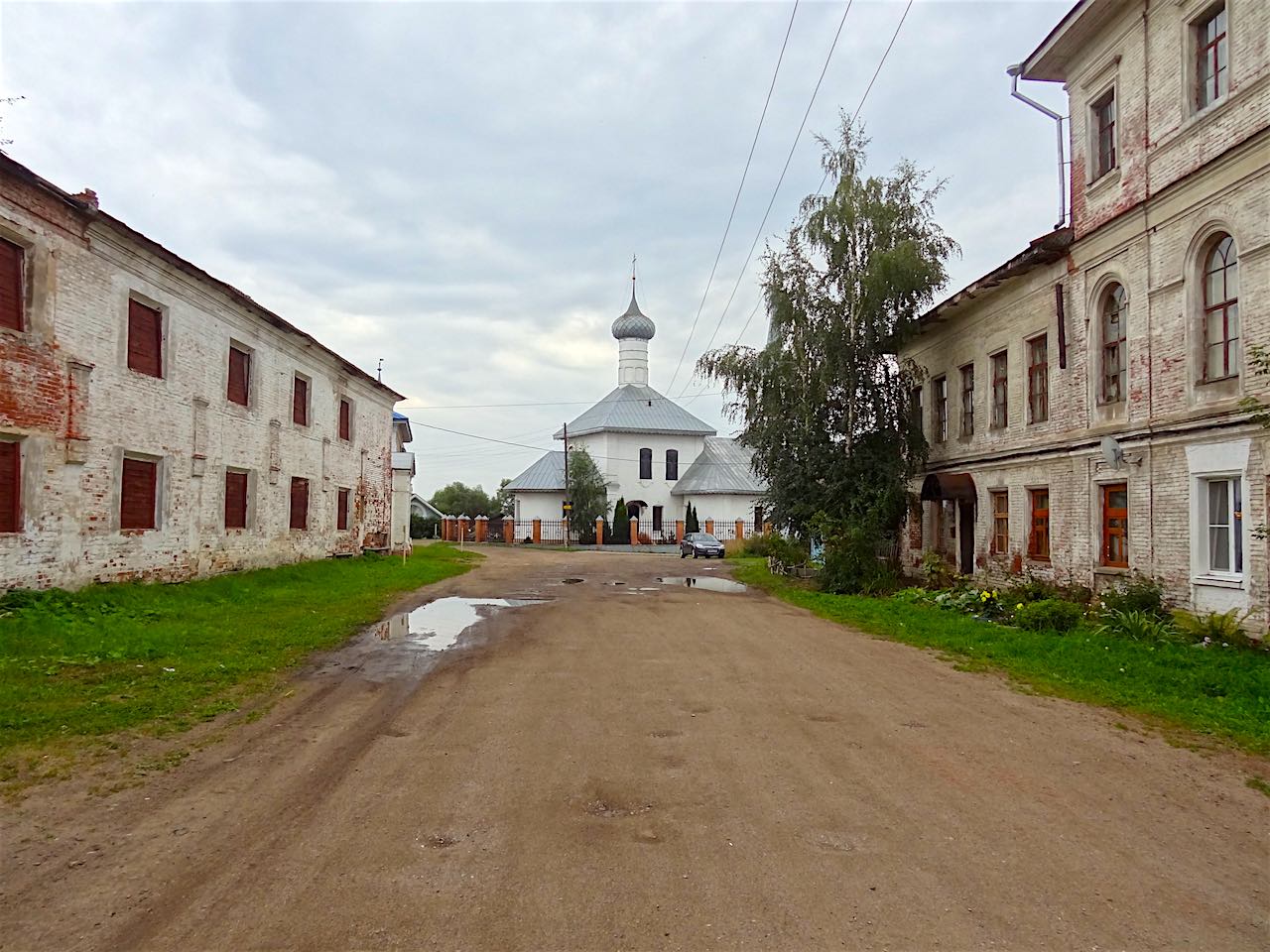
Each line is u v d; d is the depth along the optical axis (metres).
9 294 12.23
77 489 13.52
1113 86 14.73
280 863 4.41
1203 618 12.15
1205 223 12.34
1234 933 3.74
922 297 21.75
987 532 19.84
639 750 6.53
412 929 3.71
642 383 67.69
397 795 5.46
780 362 22.52
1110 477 14.59
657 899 3.99
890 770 6.08
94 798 5.42
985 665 10.46
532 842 4.68
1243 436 11.60
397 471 36.94
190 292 16.88
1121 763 6.36
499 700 8.31
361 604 16.72
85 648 10.20
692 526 58.09
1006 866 4.42
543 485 62.56
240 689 8.69
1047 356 17.11
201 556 17.55
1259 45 11.38
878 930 3.71
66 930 3.70
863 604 17.52
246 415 19.77
